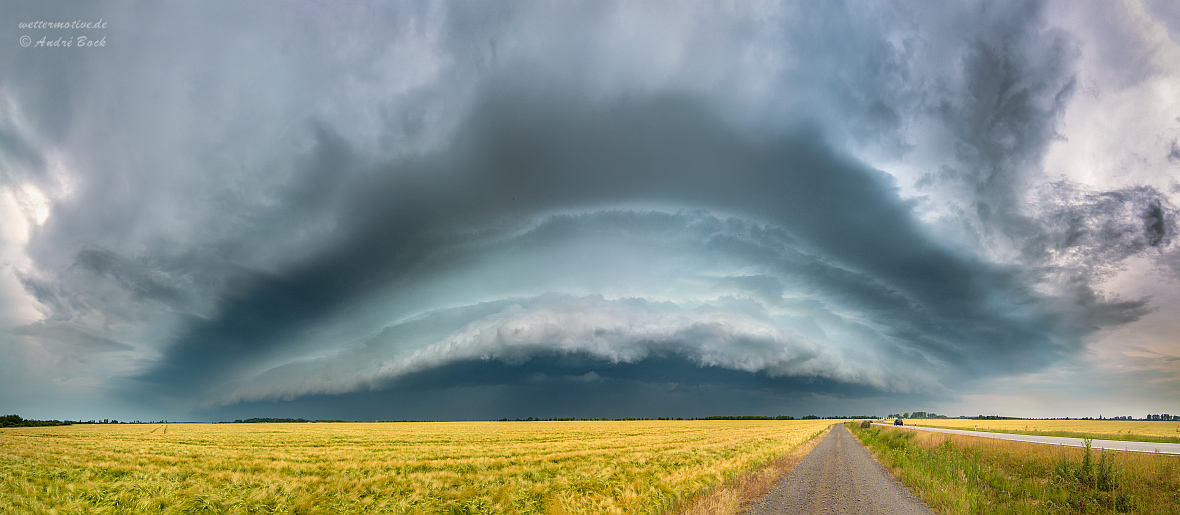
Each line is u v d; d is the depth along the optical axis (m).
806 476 21.94
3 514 16.31
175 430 88.19
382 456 34.53
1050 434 48.69
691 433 73.00
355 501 17.53
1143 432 56.97
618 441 52.53
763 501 15.66
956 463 21.27
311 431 83.00
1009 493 15.84
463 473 25.08
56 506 17.02
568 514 15.21
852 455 34.06
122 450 38.44
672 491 16.72
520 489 18.97
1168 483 15.07
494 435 68.50
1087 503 14.16
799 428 96.75
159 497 17.69
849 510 14.16
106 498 18.00
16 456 32.06
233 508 16.56
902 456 27.31
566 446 45.06
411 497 17.67
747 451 34.34
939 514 13.52
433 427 107.56
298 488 19.09
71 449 38.91
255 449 41.03
